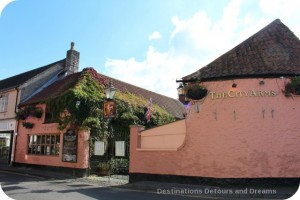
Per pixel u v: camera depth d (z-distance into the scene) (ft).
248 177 37.11
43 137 65.77
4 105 79.66
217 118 39.52
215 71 41.32
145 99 80.69
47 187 40.52
